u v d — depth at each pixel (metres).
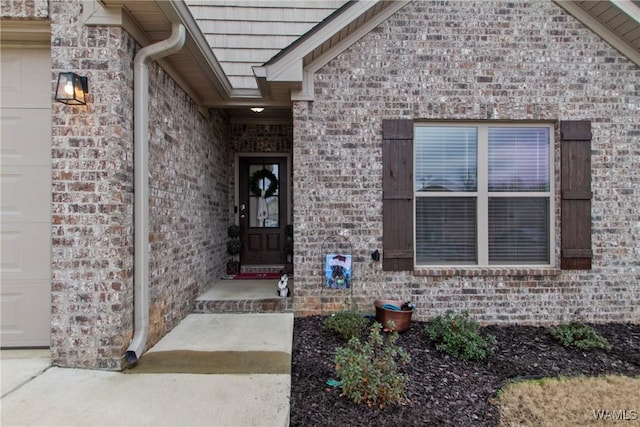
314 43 3.97
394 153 4.27
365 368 2.56
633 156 4.29
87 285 2.74
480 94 4.27
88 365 2.73
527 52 4.28
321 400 2.54
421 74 4.28
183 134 4.10
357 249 4.27
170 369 2.77
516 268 4.27
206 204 5.02
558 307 4.24
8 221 2.94
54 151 2.74
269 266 6.52
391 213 4.26
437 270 4.23
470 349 3.26
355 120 4.27
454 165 4.39
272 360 2.96
